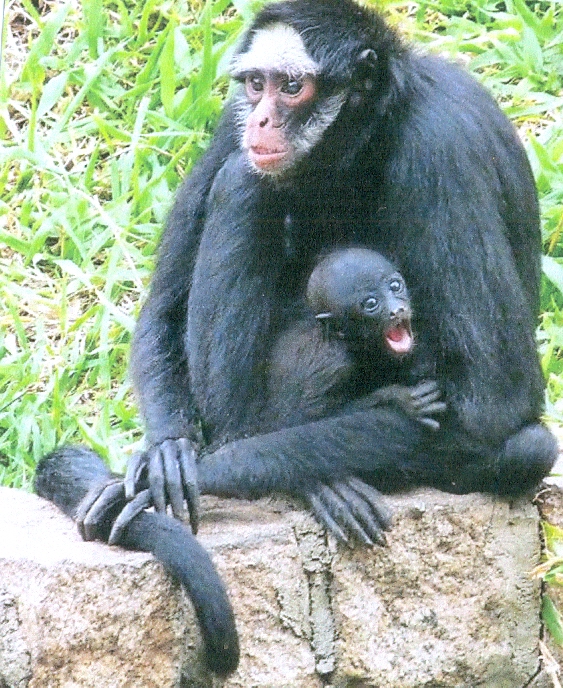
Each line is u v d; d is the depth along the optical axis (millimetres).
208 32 18625
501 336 12695
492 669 12750
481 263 12680
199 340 13258
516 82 19219
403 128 13078
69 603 11297
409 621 12500
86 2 19266
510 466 12578
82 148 18641
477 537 12602
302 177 13422
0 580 11445
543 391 13289
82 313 17172
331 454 12508
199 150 18141
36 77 18938
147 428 13414
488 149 13227
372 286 12750
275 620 12141
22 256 17781
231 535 12031
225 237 13273
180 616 11648
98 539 11953
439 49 19094
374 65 13273
